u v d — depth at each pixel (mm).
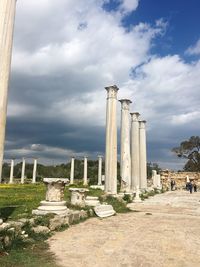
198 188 58219
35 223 11336
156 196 34750
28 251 8852
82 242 10305
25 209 14164
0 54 10375
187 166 81875
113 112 25625
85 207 16891
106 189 24812
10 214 12477
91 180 57594
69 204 16766
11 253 8422
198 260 8516
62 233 11797
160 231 12609
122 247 9719
